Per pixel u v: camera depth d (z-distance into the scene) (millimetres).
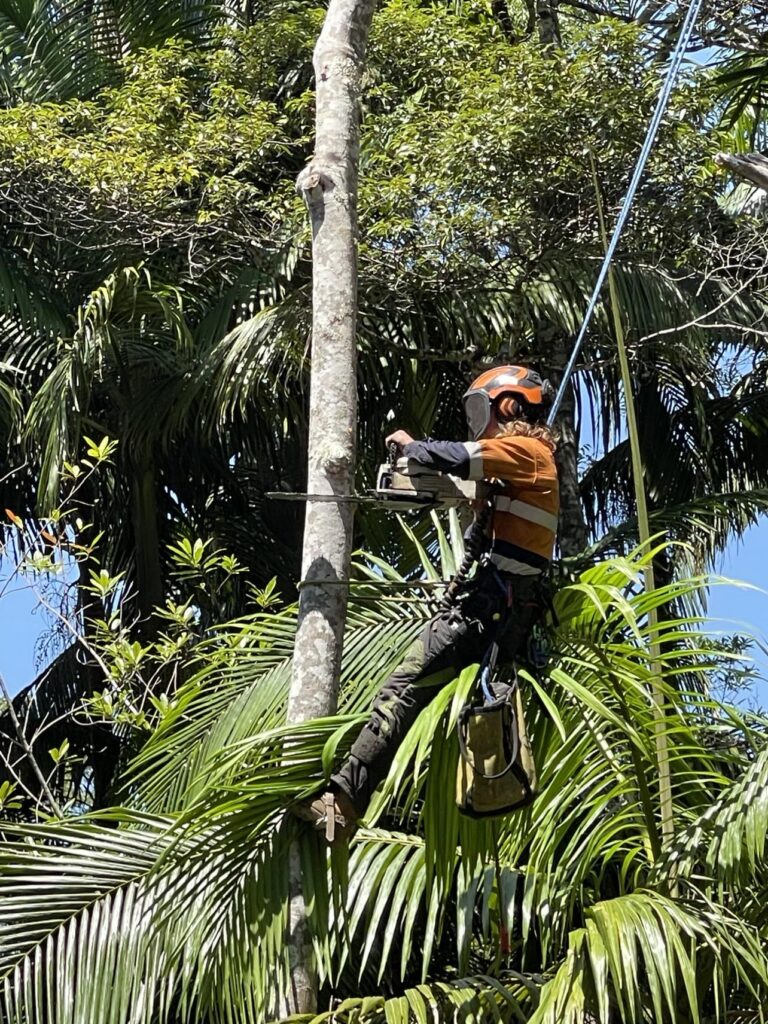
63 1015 5867
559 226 10734
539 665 5570
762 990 6504
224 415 11234
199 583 12797
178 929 5957
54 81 13555
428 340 11953
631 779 6488
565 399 11609
